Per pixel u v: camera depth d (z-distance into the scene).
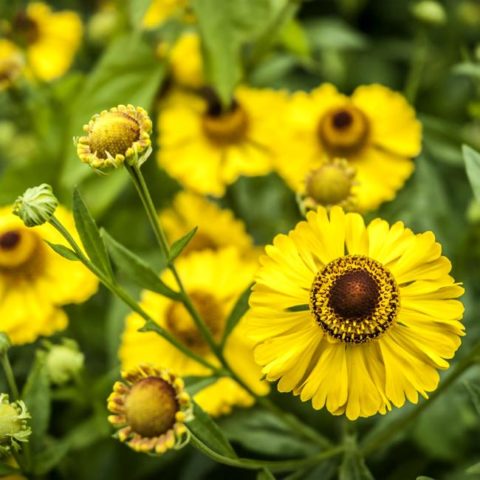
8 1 0.65
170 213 0.58
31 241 0.53
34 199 0.42
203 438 0.43
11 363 0.54
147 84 0.58
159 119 0.60
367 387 0.42
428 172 0.58
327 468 0.47
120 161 0.42
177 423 0.40
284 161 0.57
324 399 0.42
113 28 0.65
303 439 0.49
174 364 0.52
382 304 0.42
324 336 0.42
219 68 0.54
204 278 0.53
